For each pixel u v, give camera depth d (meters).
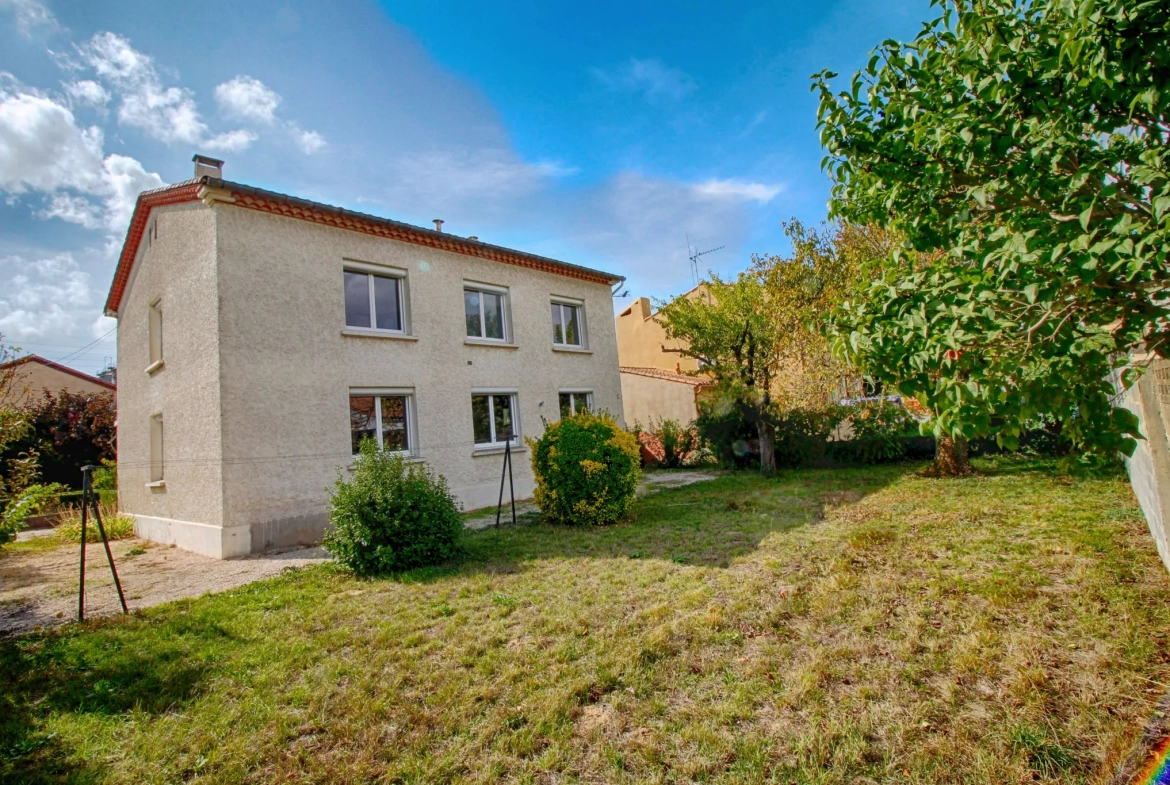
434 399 11.16
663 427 17.73
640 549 6.75
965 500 8.07
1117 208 1.97
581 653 3.86
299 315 9.35
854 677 3.26
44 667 4.21
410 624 4.66
